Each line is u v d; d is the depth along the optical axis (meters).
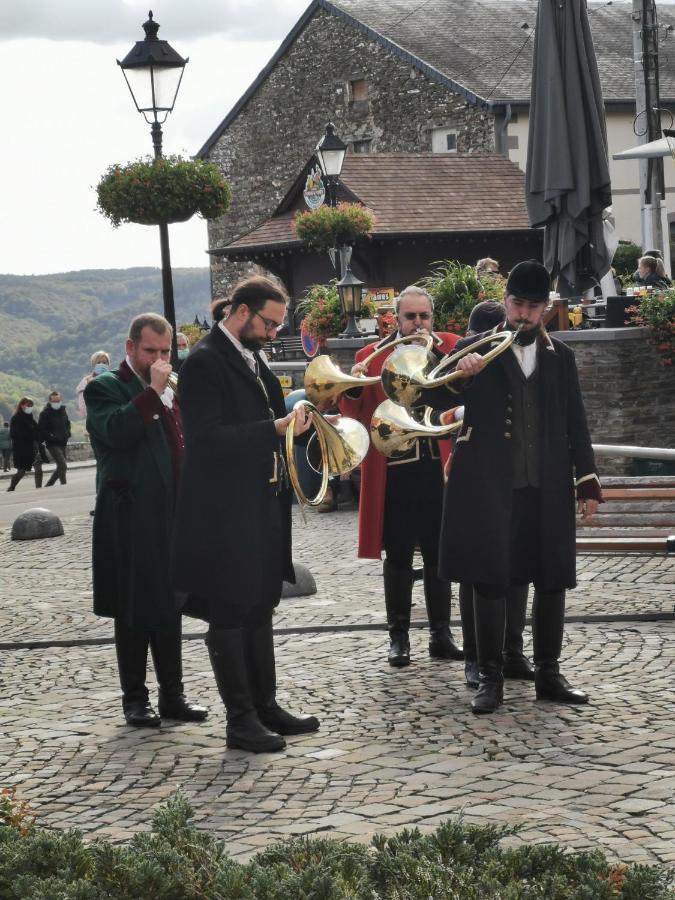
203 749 5.31
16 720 5.95
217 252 29.55
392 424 5.84
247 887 2.84
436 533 6.59
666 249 20.61
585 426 5.86
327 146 19.48
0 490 22.28
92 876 2.96
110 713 6.01
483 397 5.71
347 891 2.79
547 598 5.73
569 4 13.72
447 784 4.60
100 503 5.75
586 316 13.59
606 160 13.80
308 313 15.53
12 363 101.75
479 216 27.36
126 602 5.64
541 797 4.38
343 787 4.65
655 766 4.68
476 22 34.69
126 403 5.70
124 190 14.06
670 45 35.88
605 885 2.80
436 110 31.80
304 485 13.55
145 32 14.37
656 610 7.55
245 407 5.35
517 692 6.00
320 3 34.44
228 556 5.25
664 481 8.02
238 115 37.34
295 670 6.67
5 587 10.19
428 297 6.61
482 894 2.78
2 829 3.21
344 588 9.09
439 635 6.76
